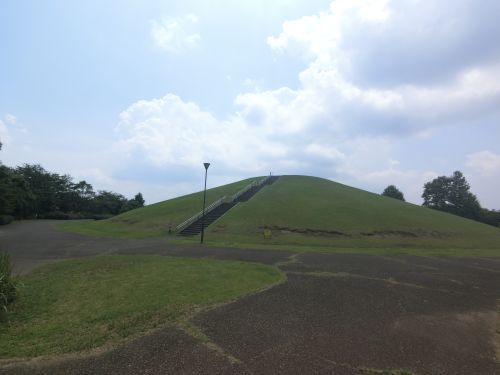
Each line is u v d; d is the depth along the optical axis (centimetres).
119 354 448
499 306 799
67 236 2150
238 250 1622
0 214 3703
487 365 467
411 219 2855
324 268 1178
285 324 590
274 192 3725
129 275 934
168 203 3581
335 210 2945
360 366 442
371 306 729
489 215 6247
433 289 937
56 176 6731
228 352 466
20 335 507
